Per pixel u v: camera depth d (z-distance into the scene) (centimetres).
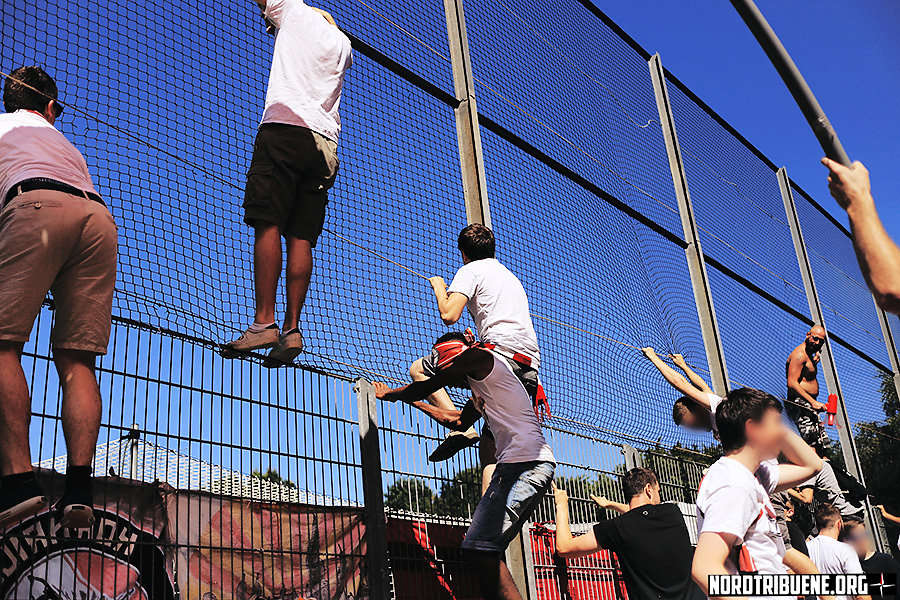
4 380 201
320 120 286
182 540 240
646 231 556
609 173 534
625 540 349
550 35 523
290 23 295
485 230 329
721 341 584
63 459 223
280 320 286
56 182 222
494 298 311
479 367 289
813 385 718
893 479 853
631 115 597
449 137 402
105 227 228
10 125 231
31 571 205
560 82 514
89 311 220
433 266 362
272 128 279
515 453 283
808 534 600
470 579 330
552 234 450
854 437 834
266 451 267
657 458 473
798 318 789
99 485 226
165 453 242
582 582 394
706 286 590
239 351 264
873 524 709
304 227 283
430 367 328
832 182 153
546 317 418
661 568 344
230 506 255
